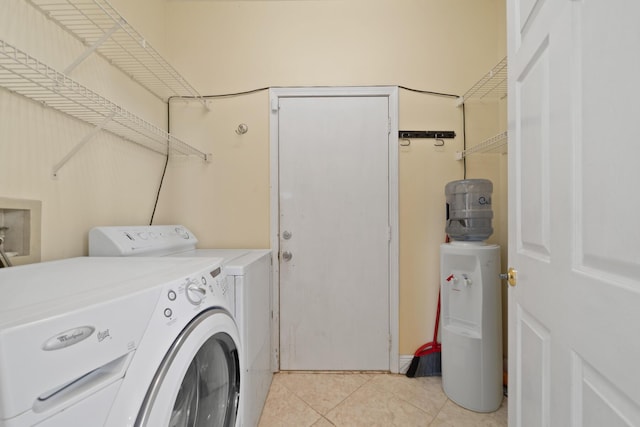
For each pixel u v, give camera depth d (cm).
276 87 182
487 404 143
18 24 92
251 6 183
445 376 157
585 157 52
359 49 181
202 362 84
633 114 41
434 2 181
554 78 62
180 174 183
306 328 182
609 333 45
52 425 40
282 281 182
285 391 161
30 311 44
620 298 43
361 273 182
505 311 172
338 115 182
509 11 88
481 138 181
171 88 175
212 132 184
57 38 106
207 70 183
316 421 137
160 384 56
